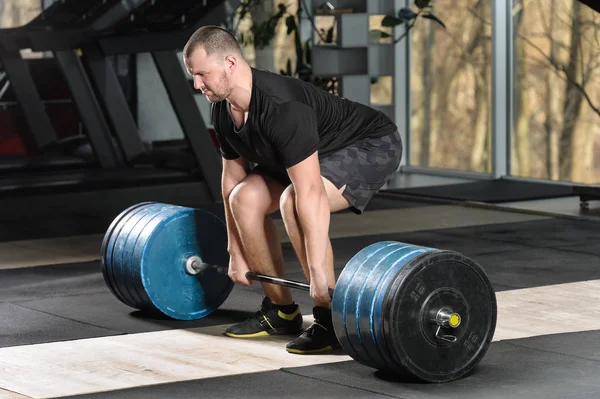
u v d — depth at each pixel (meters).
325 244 3.54
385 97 10.59
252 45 11.07
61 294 4.99
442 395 3.18
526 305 4.56
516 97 9.30
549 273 5.38
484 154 9.63
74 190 8.09
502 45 9.29
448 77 9.95
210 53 3.49
